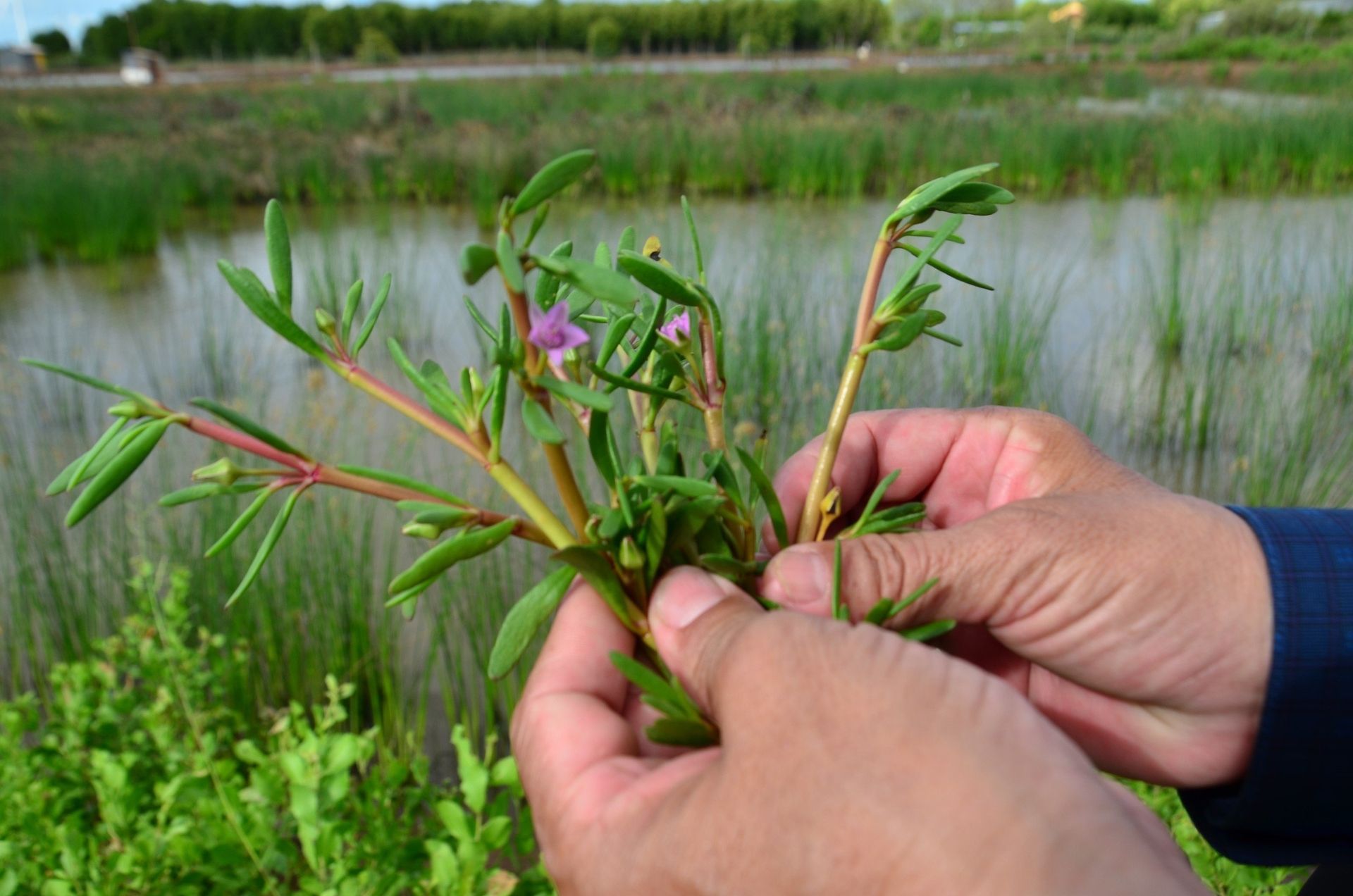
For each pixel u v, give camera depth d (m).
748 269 2.22
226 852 0.63
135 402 0.26
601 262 0.32
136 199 2.92
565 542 0.29
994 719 0.24
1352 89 4.89
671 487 0.28
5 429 1.62
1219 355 1.82
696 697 0.29
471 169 3.48
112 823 0.66
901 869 0.23
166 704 0.78
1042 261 2.32
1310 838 0.31
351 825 0.64
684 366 0.34
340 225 3.16
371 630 1.15
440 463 1.41
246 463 1.42
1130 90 6.10
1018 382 1.64
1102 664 0.32
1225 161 3.38
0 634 1.12
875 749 0.24
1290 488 1.37
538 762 0.30
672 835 0.26
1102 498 0.32
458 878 0.59
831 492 0.34
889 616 0.30
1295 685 0.29
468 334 2.04
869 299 0.33
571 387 0.25
